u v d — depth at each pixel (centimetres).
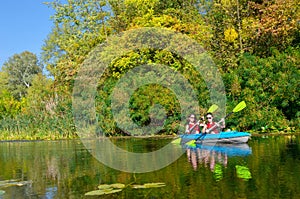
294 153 867
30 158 1065
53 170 828
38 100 1964
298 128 1413
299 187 562
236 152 943
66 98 1842
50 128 1800
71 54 2122
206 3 2186
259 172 675
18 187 667
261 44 1755
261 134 1378
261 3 1903
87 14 2138
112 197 559
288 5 1672
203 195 543
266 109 1449
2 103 2448
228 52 1755
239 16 1859
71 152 1159
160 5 2142
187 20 2009
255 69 1482
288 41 1692
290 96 1420
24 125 1900
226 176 657
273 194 531
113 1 2123
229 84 1536
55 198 576
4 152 1266
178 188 591
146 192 577
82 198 564
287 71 1460
